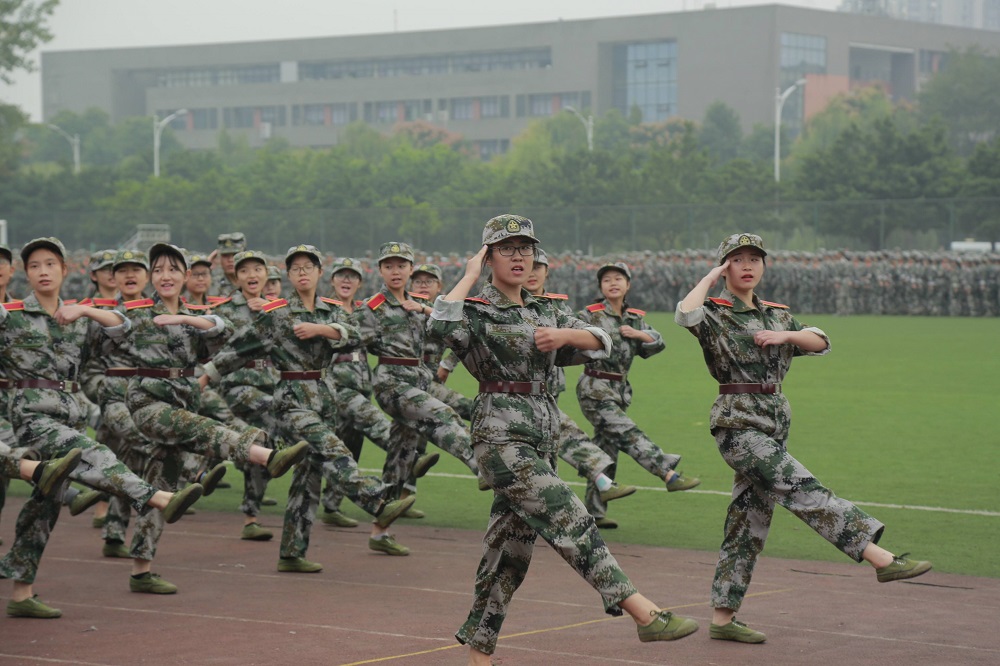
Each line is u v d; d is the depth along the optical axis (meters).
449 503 13.84
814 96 135.88
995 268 48.00
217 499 14.48
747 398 8.04
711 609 8.89
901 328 41.19
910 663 7.44
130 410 9.90
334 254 62.41
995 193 62.94
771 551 11.06
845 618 8.61
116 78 158.12
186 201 81.31
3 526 12.52
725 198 70.12
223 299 14.30
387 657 7.56
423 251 61.16
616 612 6.74
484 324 7.03
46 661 7.52
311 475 10.42
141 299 10.03
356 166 86.62
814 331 8.00
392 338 11.98
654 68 137.75
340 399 12.58
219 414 13.37
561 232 60.47
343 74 148.62
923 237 56.00
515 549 7.07
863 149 67.81
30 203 84.81
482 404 7.07
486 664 7.11
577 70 137.88
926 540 11.43
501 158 117.56
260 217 63.34
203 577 10.12
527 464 6.89
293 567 10.27
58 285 9.18
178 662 7.47
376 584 9.80
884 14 168.25
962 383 24.94
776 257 50.81
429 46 143.50
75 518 13.26
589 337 7.00
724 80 133.25
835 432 18.38
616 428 12.16
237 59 150.75
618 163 73.19
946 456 16.22
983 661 7.47
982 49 141.62
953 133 122.06
